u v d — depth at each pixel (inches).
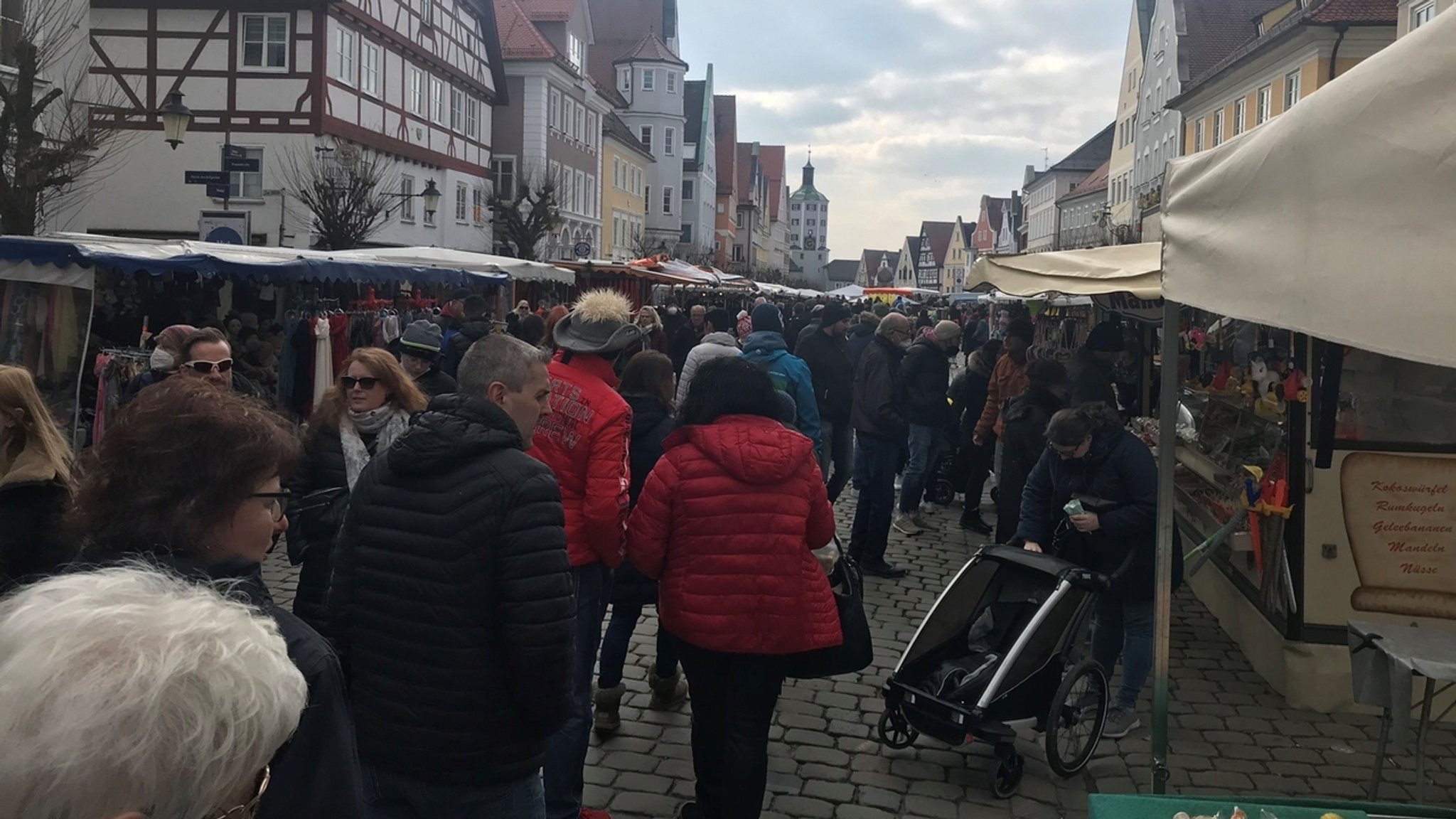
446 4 1272.1
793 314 1043.9
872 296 1800.0
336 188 872.9
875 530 318.3
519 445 109.5
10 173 528.7
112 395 343.6
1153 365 424.2
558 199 1487.5
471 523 102.7
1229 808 118.0
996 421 376.8
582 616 158.2
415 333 239.1
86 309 334.3
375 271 466.9
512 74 1585.9
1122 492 199.5
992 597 195.3
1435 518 212.2
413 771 103.6
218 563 69.0
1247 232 114.4
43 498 103.6
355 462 150.6
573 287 905.5
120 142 872.9
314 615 148.7
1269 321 107.9
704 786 157.9
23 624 42.0
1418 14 970.7
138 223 962.7
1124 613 207.2
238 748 42.8
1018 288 279.1
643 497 148.3
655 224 2706.7
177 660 41.6
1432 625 214.1
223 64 955.3
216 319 422.0
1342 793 182.4
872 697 224.4
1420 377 210.7
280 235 954.7
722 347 269.0
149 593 45.5
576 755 154.7
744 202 4116.6
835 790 180.2
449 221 1305.4
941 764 191.8
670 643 208.2
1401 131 99.7
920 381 371.6
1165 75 1942.7
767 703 148.3
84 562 68.7
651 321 548.7
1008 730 176.1
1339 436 214.7
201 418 70.0
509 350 125.0
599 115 1958.7
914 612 286.0
